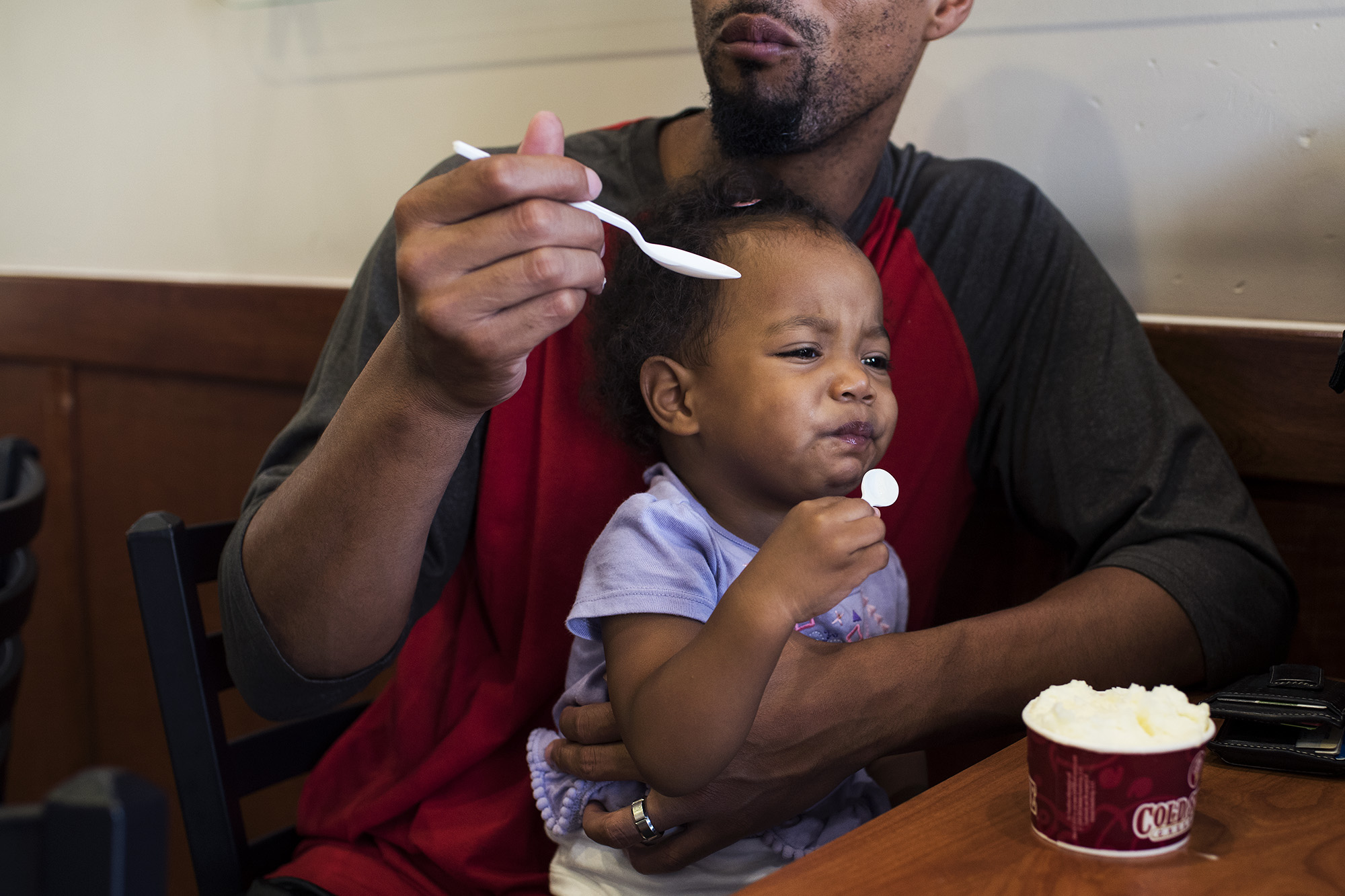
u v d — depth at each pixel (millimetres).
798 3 856
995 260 1056
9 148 1878
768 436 754
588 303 942
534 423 942
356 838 921
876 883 490
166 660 858
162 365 1676
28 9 1794
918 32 933
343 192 1584
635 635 705
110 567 1818
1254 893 478
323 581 737
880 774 938
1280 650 891
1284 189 1070
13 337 1824
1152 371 988
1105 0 1122
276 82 1604
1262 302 1100
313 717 1030
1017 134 1193
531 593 916
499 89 1446
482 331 576
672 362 819
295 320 1527
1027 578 1182
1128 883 489
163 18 1673
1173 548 876
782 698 720
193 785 871
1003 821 559
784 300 768
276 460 887
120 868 300
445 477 711
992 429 1077
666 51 1320
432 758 914
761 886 490
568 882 810
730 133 917
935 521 1014
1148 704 536
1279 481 1076
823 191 992
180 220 1735
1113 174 1149
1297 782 613
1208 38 1081
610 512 921
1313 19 1031
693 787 634
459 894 865
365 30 1522
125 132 1753
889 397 794
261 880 849
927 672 756
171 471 1726
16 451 1191
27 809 312
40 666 1916
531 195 557
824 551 593
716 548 773
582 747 766
